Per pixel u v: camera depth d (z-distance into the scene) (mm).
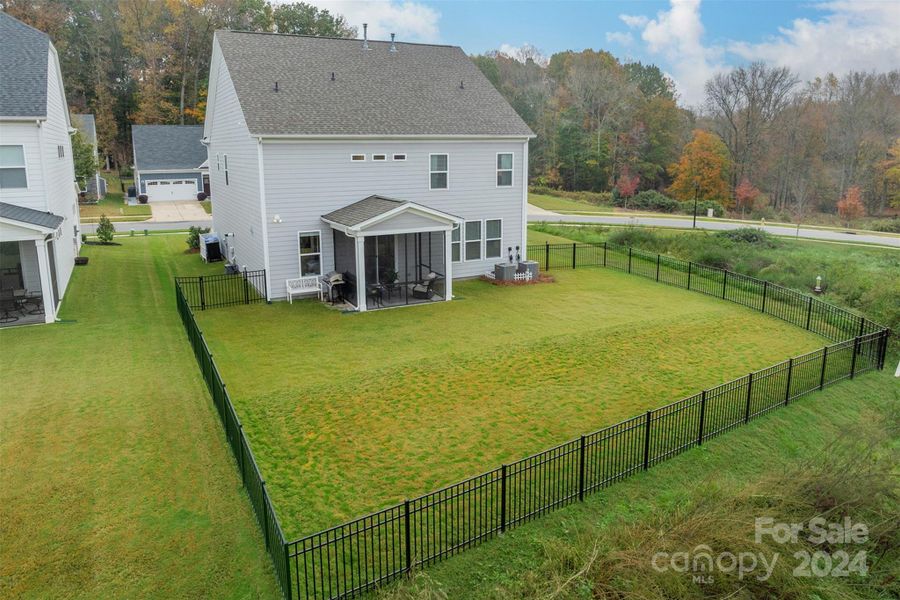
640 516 9062
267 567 7641
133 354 14922
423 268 22422
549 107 75438
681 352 16141
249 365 14375
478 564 8023
